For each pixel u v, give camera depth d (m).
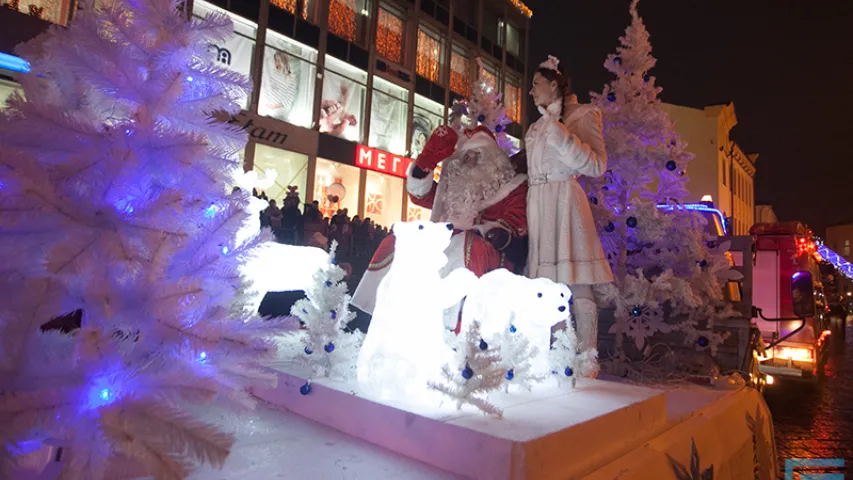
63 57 1.65
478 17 26.66
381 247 3.55
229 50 16.67
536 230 3.49
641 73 4.79
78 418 1.49
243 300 2.22
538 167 3.56
